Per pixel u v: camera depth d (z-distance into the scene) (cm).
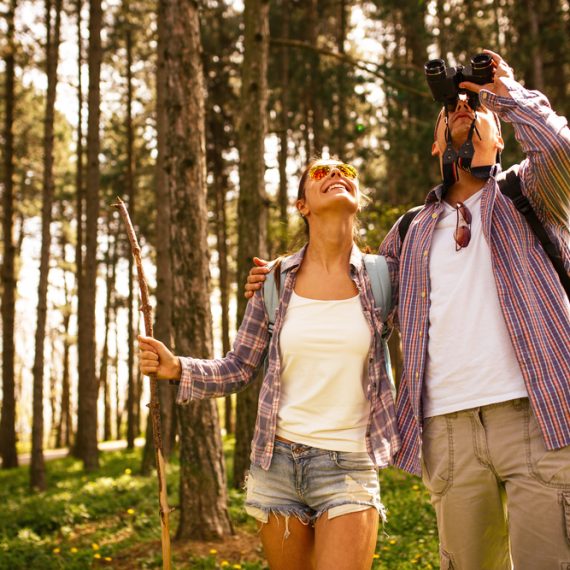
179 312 702
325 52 992
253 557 641
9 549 773
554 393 248
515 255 263
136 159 2547
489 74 274
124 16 2030
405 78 1449
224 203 2277
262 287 306
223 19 2016
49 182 1365
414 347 274
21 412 5575
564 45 1474
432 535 611
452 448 267
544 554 249
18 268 2928
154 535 760
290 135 2211
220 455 712
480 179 289
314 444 280
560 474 247
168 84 723
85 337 1672
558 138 254
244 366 308
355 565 268
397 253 308
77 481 1475
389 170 1842
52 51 1447
